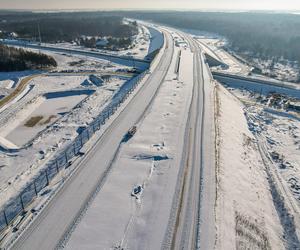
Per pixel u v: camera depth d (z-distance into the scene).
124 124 44.06
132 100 54.09
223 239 24.33
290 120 55.78
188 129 43.06
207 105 52.75
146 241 23.52
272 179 36.94
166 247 23.11
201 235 24.33
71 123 46.66
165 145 38.25
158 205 27.47
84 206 27.08
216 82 70.44
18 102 56.06
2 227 24.83
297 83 79.19
